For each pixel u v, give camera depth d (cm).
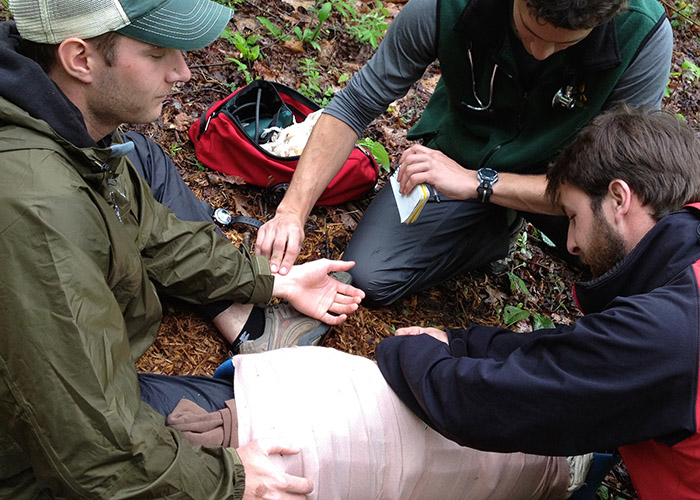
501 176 256
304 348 204
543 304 322
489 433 167
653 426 154
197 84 344
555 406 157
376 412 185
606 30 224
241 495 163
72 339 138
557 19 188
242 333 235
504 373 162
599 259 177
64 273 138
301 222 252
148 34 151
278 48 396
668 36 240
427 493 194
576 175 175
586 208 175
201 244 219
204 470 160
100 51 150
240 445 176
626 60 232
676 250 158
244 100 318
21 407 141
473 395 166
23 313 137
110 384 146
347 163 301
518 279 316
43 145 143
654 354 147
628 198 166
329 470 177
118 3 146
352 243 281
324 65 408
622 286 168
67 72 153
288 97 332
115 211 169
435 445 190
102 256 153
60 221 140
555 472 207
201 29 159
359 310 275
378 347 199
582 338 154
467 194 256
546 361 160
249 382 187
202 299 226
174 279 217
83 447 142
